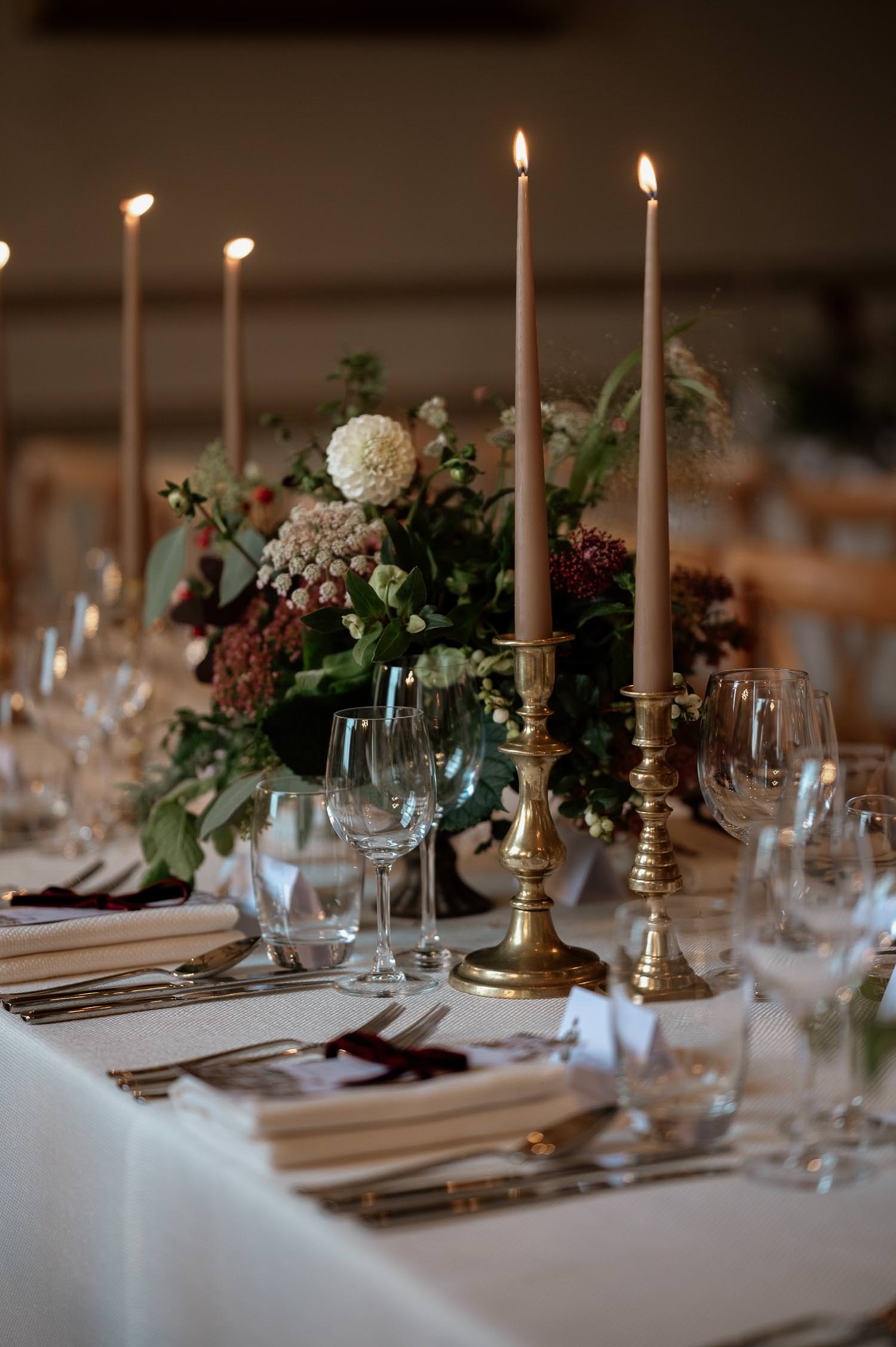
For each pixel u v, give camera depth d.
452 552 1.29
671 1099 0.83
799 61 7.39
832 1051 0.91
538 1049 0.91
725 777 1.14
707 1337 0.64
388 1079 0.86
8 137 6.50
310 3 6.75
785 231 7.50
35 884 1.53
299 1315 0.74
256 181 6.85
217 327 6.89
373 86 6.93
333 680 1.27
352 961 1.22
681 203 7.38
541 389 1.28
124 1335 0.91
